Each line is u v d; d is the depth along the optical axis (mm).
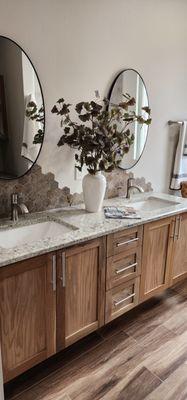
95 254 1710
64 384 1626
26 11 1686
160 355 1837
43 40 1791
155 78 2475
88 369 1726
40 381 1644
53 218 1895
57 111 1822
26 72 1763
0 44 1639
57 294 1581
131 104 2033
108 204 2256
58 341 1667
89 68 2043
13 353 1479
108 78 2164
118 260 1856
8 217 1864
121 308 2002
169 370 1724
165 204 2406
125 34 2174
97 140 1858
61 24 1837
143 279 2088
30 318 1500
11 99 1745
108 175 2365
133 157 2494
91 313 1807
